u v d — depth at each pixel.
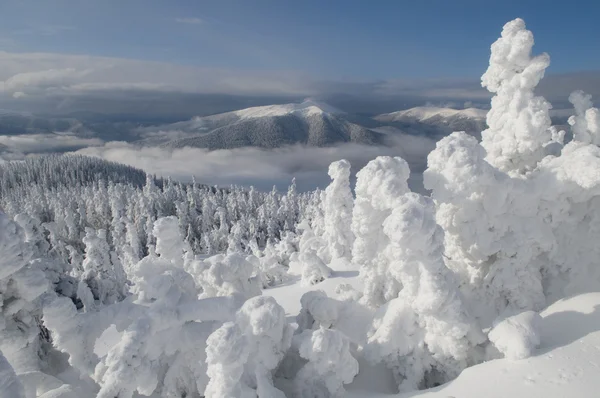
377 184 11.65
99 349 16.88
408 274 10.25
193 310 10.40
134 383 9.46
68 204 106.88
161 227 12.98
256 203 113.12
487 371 8.53
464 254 13.12
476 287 13.10
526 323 8.92
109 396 9.12
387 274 13.24
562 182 11.63
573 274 12.38
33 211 100.44
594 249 12.19
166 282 10.49
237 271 13.38
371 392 10.34
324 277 23.23
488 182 11.75
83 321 11.41
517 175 13.38
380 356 10.84
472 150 11.61
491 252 12.28
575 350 8.27
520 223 12.24
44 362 13.38
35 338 13.25
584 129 13.80
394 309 11.18
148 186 118.81
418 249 9.91
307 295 13.06
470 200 12.02
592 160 11.09
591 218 12.32
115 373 9.22
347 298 16.53
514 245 12.20
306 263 23.19
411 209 9.74
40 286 12.33
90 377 11.80
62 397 9.27
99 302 28.34
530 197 12.09
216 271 13.23
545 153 14.51
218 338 7.93
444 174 11.70
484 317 12.61
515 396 7.41
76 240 80.00
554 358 8.14
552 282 12.79
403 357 10.87
